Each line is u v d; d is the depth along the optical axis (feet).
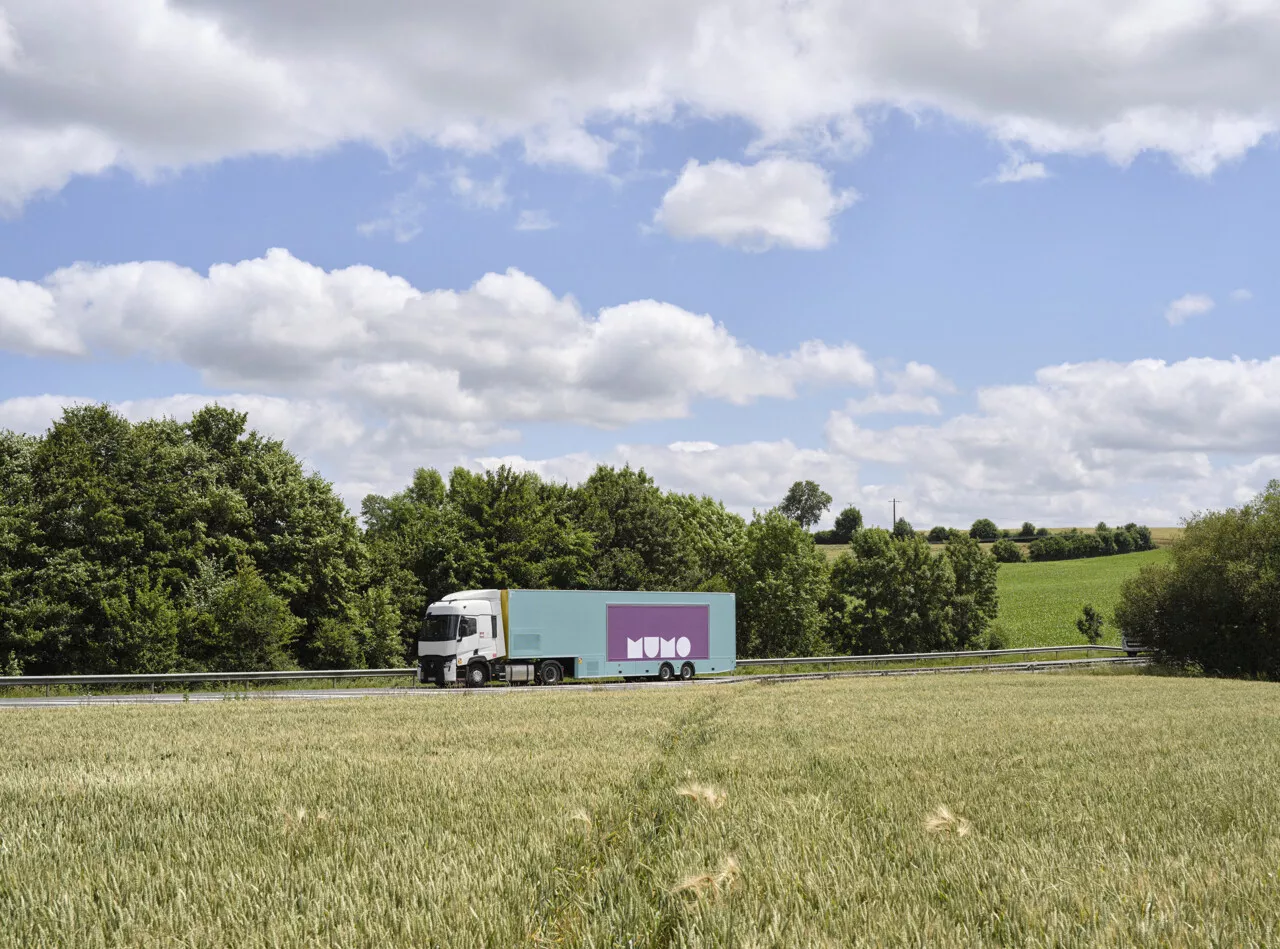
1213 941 13.38
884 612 230.27
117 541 148.36
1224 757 40.78
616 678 145.79
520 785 31.99
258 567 168.76
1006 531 524.52
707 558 261.85
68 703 93.40
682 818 24.20
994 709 74.79
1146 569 164.76
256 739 52.85
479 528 204.23
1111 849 20.44
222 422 176.76
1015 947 13.28
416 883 17.02
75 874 19.11
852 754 41.50
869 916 14.55
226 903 16.42
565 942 13.82
